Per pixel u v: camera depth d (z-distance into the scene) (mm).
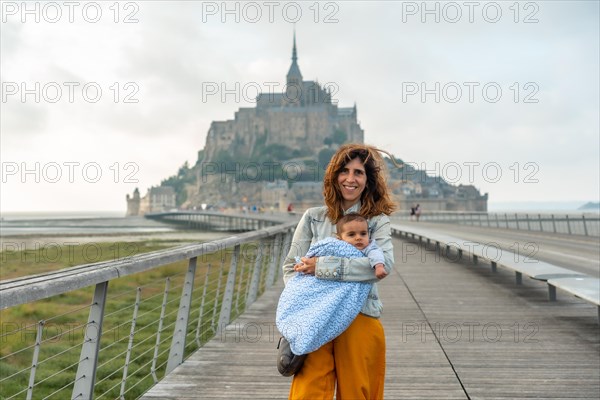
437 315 7977
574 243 22172
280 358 2695
